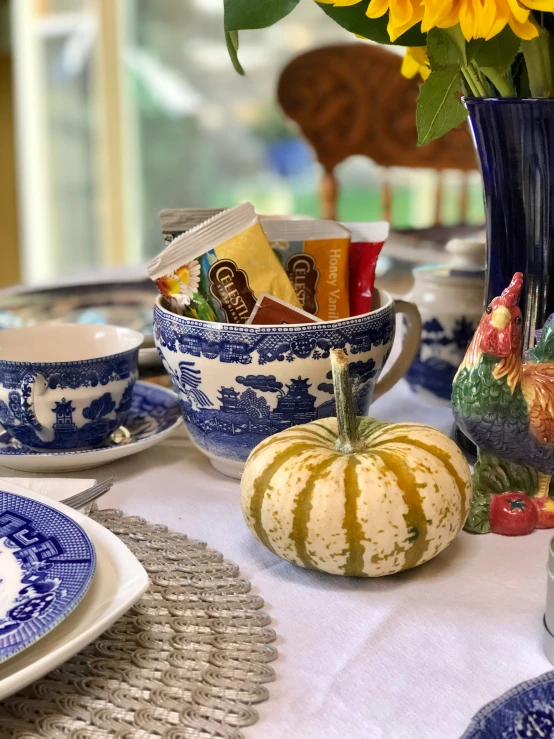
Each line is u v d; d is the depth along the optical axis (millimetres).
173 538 488
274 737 332
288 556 450
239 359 519
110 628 397
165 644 385
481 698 356
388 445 457
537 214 519
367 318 538
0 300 941
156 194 2645
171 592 430
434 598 433
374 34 542
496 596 435
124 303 930
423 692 359
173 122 2561
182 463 616
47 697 351
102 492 506
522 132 500
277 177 2549
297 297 573
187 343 532
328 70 1497
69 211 2705
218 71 2475
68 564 387
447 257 1125
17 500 451
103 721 336
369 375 557
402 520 426
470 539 498
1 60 2588
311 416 540
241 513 530
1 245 2740
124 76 2537
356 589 443
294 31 2348
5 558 400
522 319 500
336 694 357
